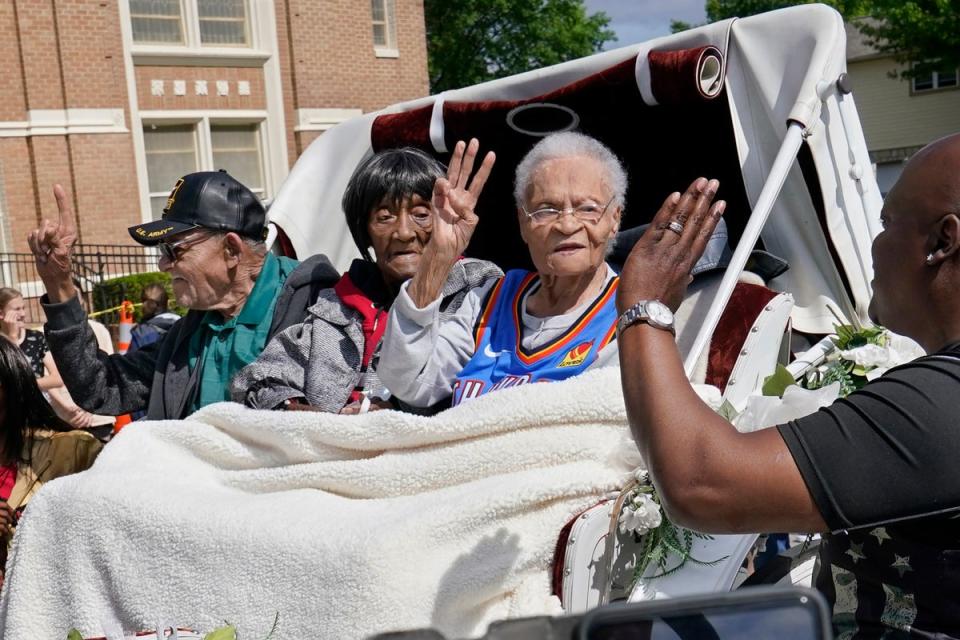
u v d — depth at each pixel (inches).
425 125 136.4
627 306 56.9
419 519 76.0
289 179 149.4
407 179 111.7
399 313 97.7
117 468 100.7
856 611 58.2
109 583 94.0
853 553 58.4
